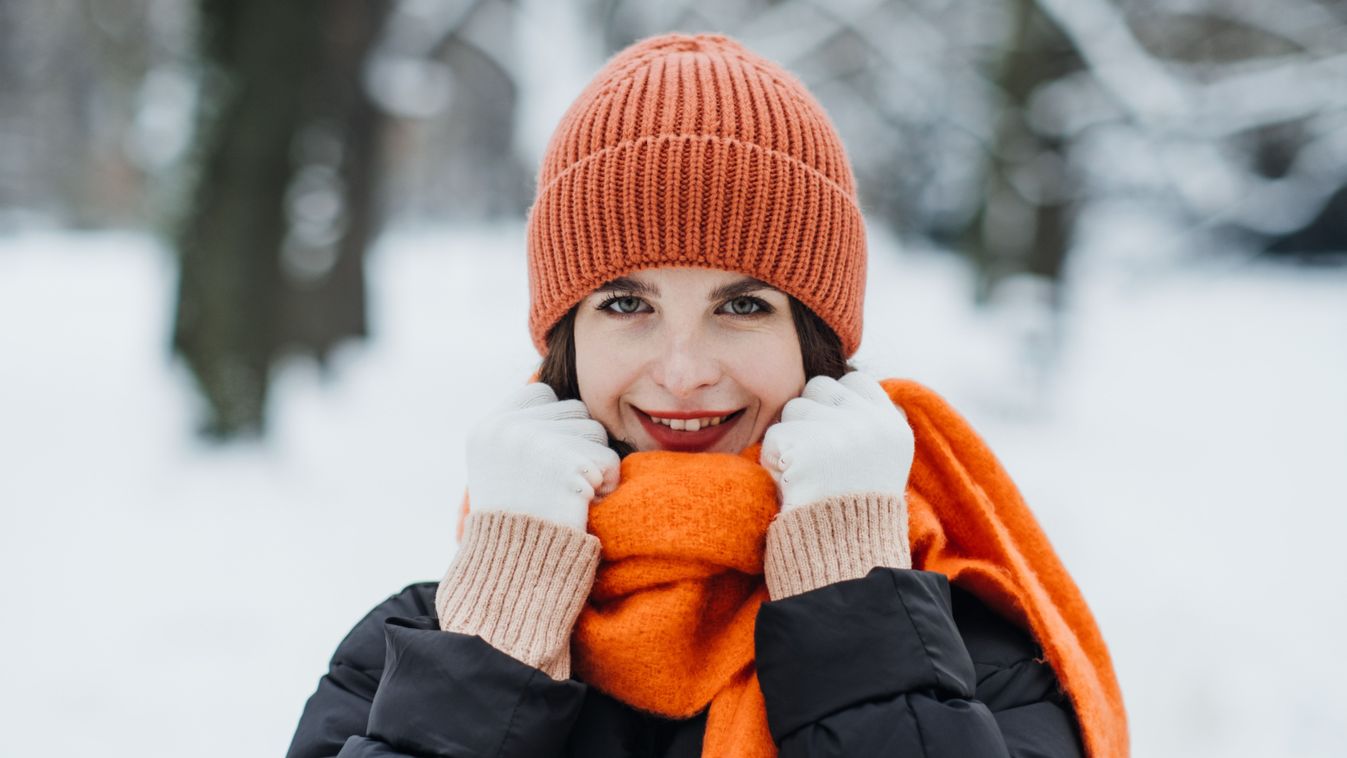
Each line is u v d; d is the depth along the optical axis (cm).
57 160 2195
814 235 132
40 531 476
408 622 125
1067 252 909
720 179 125
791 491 122
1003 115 955
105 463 580
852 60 1237
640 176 126
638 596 125
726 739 117
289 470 576
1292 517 527
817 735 109
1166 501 554
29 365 863
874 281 1202
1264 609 405
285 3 588
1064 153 952
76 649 360
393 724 114
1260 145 1173
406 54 937
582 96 140
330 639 372
